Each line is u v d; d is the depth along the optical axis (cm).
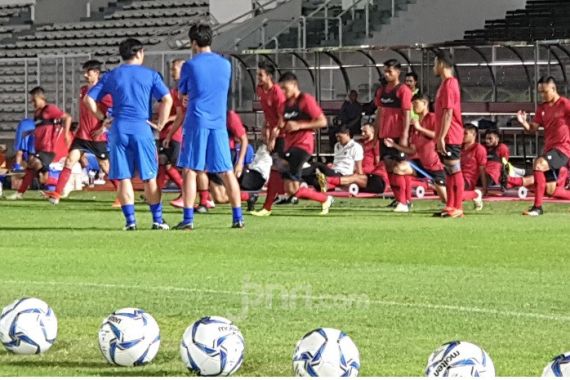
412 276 1675
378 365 1035
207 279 1633
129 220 2434
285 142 2875
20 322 1059
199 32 2405
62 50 6378
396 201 3038
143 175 2423
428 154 3034
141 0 6378
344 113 4109
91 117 3188
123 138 2403
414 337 1184
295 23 5656
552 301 1434
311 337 928
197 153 2422
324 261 1859
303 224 2588
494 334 1205
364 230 2434
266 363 1036
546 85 2883
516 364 1048
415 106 3080
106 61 6138
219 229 2448
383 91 3016
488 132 3475
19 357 1049
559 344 1149
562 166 2903
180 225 2448
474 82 4788
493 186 3447
